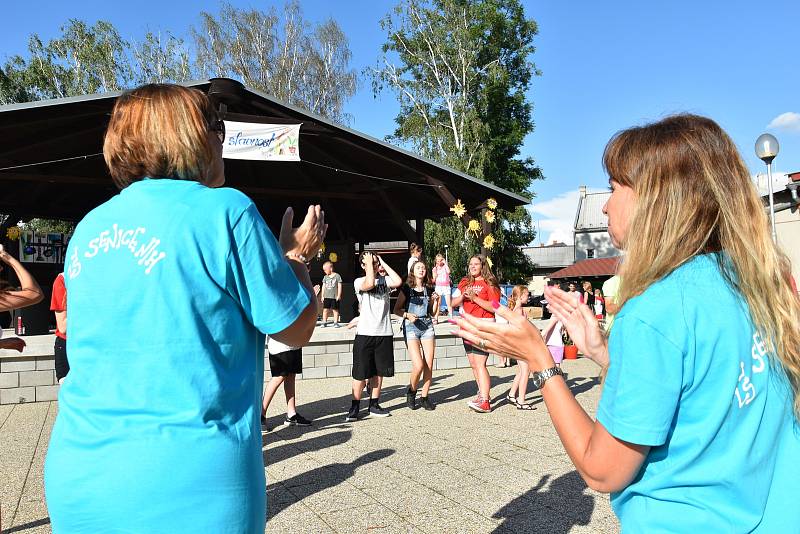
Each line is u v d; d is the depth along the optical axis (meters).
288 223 1.73
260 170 17.05
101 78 34.94
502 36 31.03
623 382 1.16
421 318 7.51
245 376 1.42
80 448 1.30
